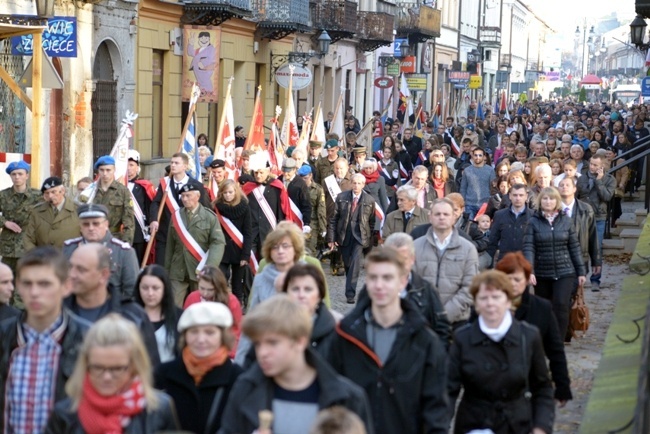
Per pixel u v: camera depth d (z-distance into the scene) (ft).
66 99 127.13
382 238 75.82
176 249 70.95
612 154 127.85
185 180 79.61
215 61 160.56
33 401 34.81
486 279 39.58
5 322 35.73
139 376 30.22
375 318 36.29
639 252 97.96
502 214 72.33
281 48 212.02
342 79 260.42
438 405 35.78
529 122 276.82
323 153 138.51
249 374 31.01
